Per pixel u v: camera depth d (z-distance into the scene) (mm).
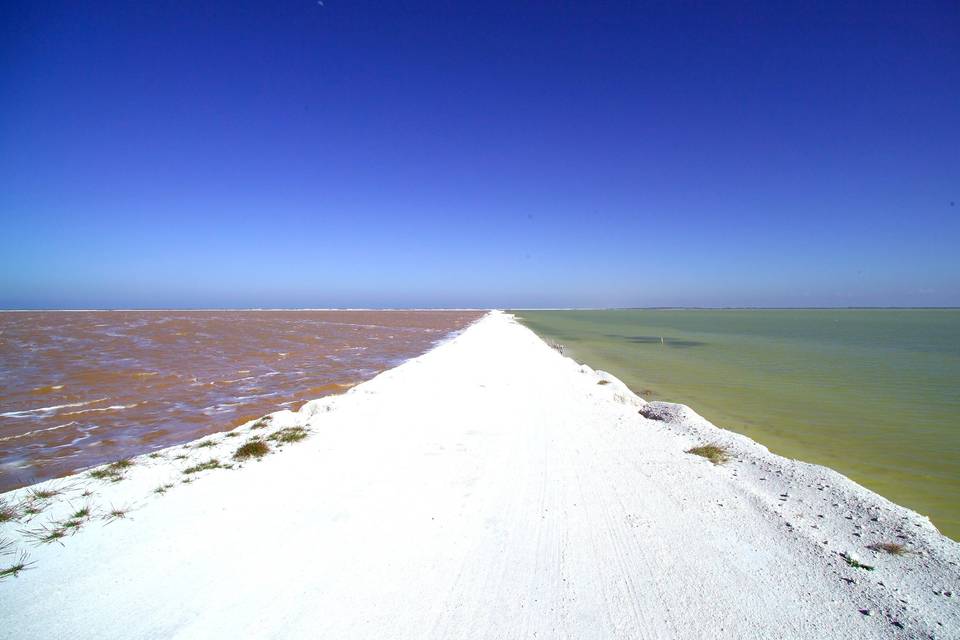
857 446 9188
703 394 14508
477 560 4203
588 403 11094
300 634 3229
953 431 10250
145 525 4809
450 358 20422
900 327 57281
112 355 23703
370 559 4199
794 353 27016
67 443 9219
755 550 4328
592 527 4824
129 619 3381
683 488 5832
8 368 18922
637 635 3229
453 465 6703
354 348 28812
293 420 9281
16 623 3340
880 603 3531
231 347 28469
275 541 4496
